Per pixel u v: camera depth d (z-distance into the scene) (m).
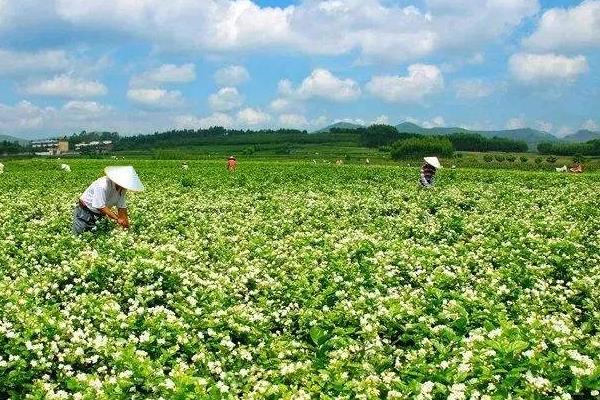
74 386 7.69
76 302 10.89
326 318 10.09
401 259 13.84
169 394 7.27
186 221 20.52
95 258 12.86
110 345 8.84
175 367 8.02
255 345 9.62
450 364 7.92
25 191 32.28
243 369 8.22
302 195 30.23
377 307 10.45
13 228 18.23
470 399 6.93
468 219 20.64
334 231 18.33
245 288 12.35
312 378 7.69
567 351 7.94
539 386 7.04
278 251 15.13
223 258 14.77
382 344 9.28
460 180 43.09
